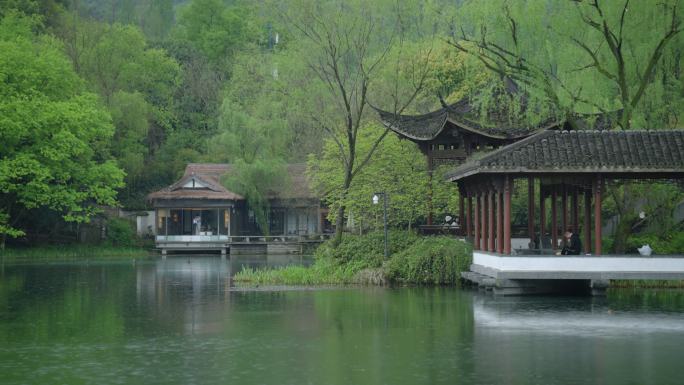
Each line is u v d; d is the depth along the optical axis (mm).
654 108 54125
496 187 49094
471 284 57156
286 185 114312
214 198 111688
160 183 123125
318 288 57625
